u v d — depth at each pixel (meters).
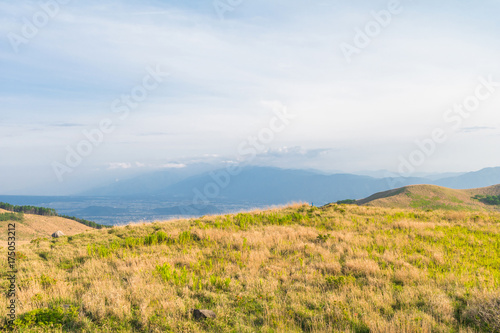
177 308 7.14
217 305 7.47
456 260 11.04
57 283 9.10
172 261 11.45
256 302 7.66
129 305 7.20
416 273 9.40
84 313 6.95
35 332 6.05
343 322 6.46
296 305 7.37
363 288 8.51
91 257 12.95
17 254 13.20
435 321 6.46
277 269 10.37
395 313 6.81
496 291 7.56
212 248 13.50
